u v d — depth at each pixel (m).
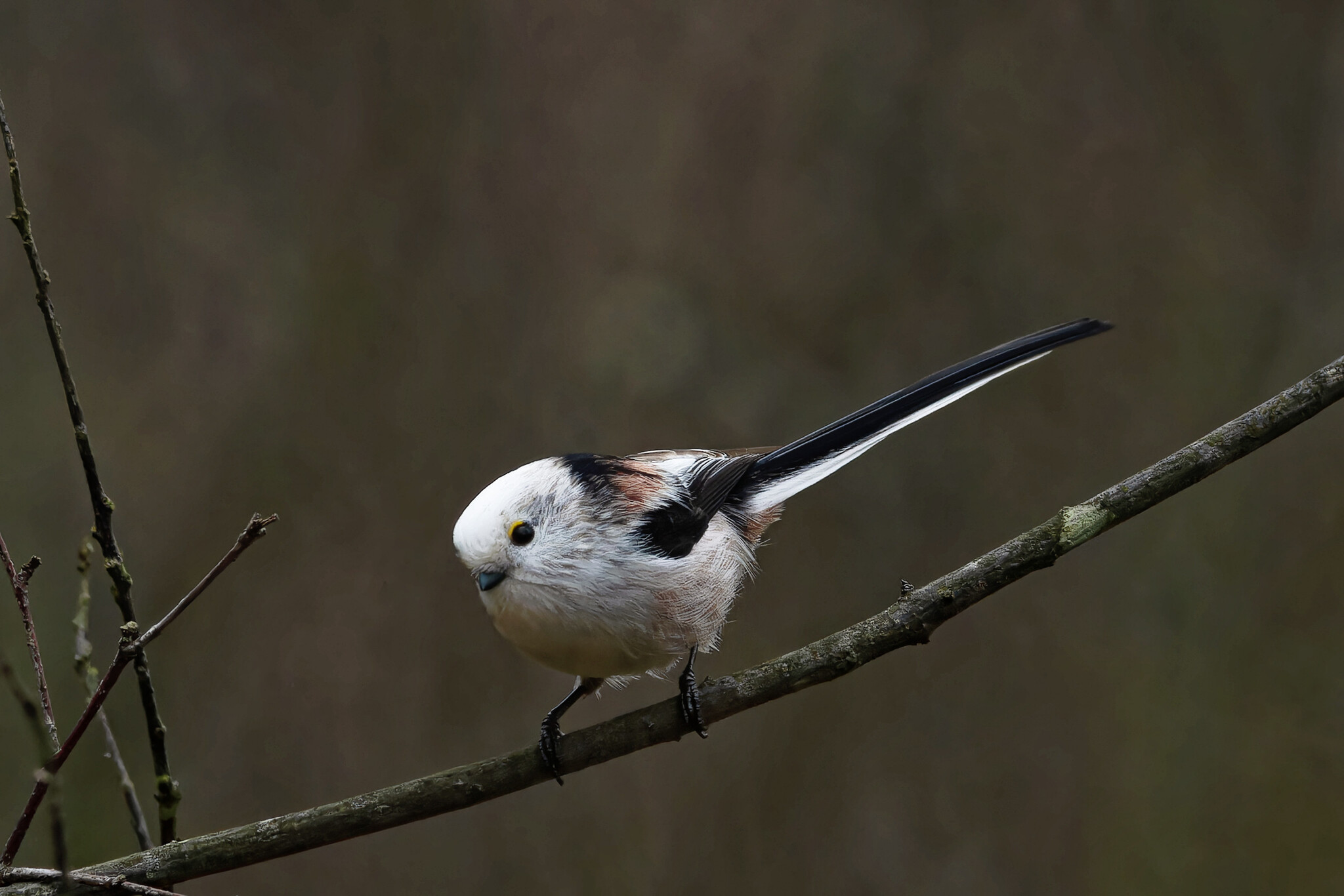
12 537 11.17
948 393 7.22
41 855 9.59
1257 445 5.44
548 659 6.11
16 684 3.98
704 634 6.25
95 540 5.51
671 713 5.61
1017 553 5.45
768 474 7.18
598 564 5.80
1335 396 5.46
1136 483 5.46
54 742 4.79
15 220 4.83
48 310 4.91
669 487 6.36
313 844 5.31
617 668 6.14
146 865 5.18
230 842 5.25
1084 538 5.37
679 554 6.09
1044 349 7.23
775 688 5.59
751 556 6.99
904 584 5.64
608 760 5.57
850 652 5.55
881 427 7.22
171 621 4.57
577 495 5.94
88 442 5.00
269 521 4.61
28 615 4.99
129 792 5.57
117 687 10.47
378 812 5.36
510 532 5.77
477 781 5.48
